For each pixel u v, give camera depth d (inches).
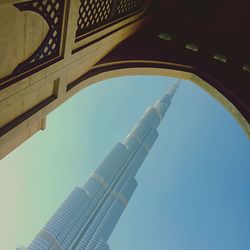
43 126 259.3
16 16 163.3
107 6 260.2
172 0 358.3
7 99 182.9
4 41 163.0
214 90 309.3
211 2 346.0
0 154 229.9
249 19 342.0
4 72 172.2
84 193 7258.9
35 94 211.3
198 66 321.1
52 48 205.0
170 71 323.3
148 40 337.1
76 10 207.0
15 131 206.5
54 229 6481.3
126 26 305.4
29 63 188.9
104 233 7180.1
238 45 345.4
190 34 354.9
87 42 246.2
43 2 176.6
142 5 330.0
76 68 252.1
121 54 311.3
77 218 6929.1
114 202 7780.5
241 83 309.9
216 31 354.9
